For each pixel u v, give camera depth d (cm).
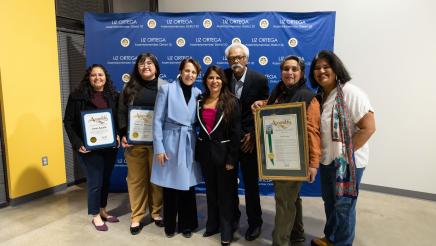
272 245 227
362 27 339
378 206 314
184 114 228
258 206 245
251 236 243
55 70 350
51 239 247
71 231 261
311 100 197
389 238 250
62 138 364
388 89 336
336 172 194
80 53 394
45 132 345
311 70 206
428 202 326
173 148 230
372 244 240
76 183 392
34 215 294
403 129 335
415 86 323
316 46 324
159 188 266
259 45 327
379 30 332
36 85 332
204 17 328
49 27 341
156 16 329
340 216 202
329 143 199
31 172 332
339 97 191
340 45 353
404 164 339
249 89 236
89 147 246
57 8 359
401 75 328
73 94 249
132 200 259
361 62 345
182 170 228
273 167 206
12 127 312
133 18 330
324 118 200
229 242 234
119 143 262
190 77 226
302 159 195
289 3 362
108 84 261
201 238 248
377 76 339
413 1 313
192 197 250
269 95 246
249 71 239
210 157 226
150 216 290
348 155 189
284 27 323
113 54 334
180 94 229
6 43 302
